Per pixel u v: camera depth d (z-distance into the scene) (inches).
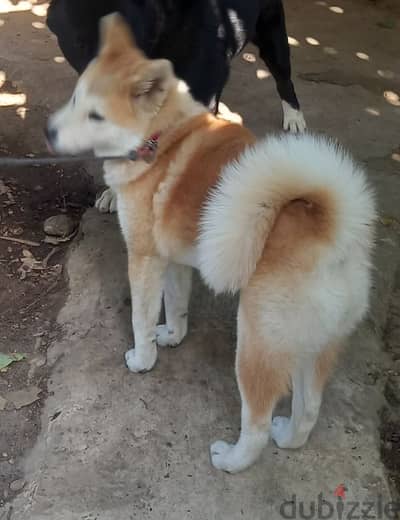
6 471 52.5
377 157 88.5
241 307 45.4
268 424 48.1
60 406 55.6
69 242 72.9
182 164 49.0
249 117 93.9
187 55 69.4
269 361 45.0
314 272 42.8
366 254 44.9
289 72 88.9
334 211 41.6
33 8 116.3
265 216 42.0
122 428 53.7
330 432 54.2
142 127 48.3
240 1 74.7
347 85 103.0
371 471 51.8
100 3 66.0
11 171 81.7
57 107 92.5
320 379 48.4
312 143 42.2
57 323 63.4
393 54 112.0
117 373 57.9
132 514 48.3
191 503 49.1
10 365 60.1
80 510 48.4
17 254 71.1
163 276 53.9
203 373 58.4
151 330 55.9
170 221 49.3
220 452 51.4
